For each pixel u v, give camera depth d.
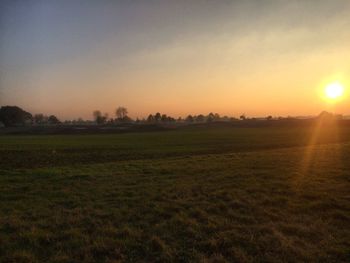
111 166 23.00
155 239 8.22
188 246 7.93
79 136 95.88
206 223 9.55
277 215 10.20
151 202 11.98
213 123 174.50
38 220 10.05
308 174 17.11
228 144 50.72
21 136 103.31
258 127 137.00
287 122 155.88
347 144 37.78
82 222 9.81
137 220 10.05
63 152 40.19
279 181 15.31
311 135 73.69
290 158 24.09
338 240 8.12
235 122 173.38
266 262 7.02
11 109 181.50
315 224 9.32
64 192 14.00
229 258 7.24
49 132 125.56
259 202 11.70
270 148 42.25
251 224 9.45
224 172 18.33
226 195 12.68
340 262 7.00
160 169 20.28
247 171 18.42
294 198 12.23
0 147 49.22
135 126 152.00
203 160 24.70
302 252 7.40
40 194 13.84
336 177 16.23
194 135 83.50
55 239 8.52
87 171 20.62
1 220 10.06
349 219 9.82
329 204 11.30
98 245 7.93
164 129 133.75
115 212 10.79
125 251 7.69
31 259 7.24
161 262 7.11
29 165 27.31
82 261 7.16
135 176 17.98
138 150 41.94
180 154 35.41
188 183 15.42
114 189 14.54
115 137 82.88
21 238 8.56
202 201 11.96
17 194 13.81
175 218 9.96
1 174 19.84
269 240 8.12
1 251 7.77
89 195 13.42
